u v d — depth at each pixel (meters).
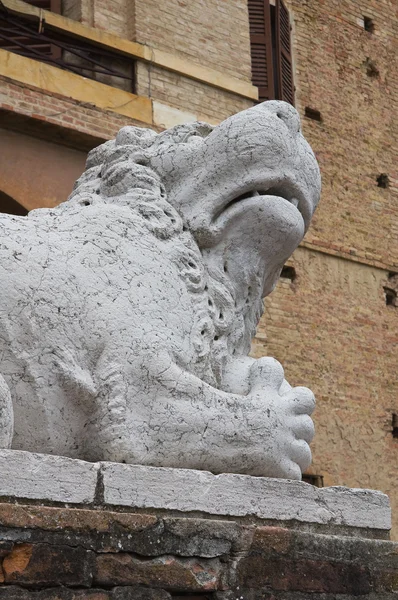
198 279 3.32
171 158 3.47
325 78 13.53
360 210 13.32
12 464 2.65
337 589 3.13
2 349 2.92
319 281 12.55
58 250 3.09
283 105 3.54
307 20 13.59
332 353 12.32
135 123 10.19
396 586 3.28
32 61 9.57
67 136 9.70
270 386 3.25
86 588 2.68
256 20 12.25
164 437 2.98
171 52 10.81
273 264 3.56
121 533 2.76
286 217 3.44
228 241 3.46
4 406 2.72
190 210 3.42
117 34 10.62
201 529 2.89
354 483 11.97
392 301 13.34
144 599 2.75
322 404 11.98
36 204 9.52
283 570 3.02
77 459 2.84
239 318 3.48
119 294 3.08
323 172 13.08
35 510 2.64
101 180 3.55
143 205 3.36
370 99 13.98
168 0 10.96
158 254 3.25
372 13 14.47
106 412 2.94
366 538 3.29
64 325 2.98
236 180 3.42
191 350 3.18
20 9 9.70
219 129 3.45
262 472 3.13
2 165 9.41
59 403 2.95
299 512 3.14
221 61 11.24
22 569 2.59
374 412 12.48
